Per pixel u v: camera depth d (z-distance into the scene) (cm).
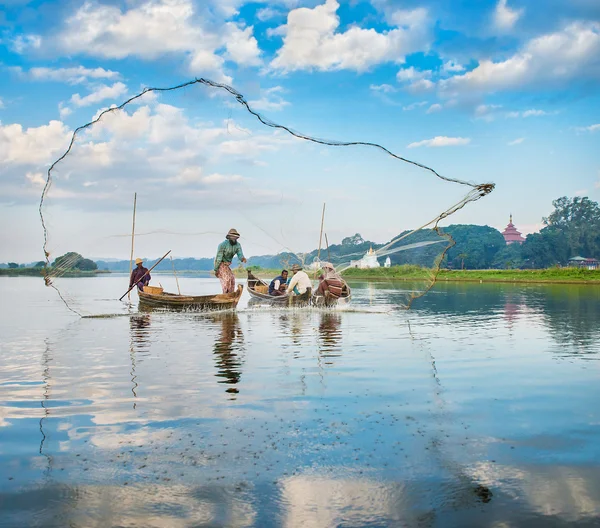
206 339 1189
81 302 2439
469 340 1189
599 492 394
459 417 575
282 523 353
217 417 573
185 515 363
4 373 805
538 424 552
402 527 347
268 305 2270
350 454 466
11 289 3788
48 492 396
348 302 2288
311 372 812
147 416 578
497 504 376
